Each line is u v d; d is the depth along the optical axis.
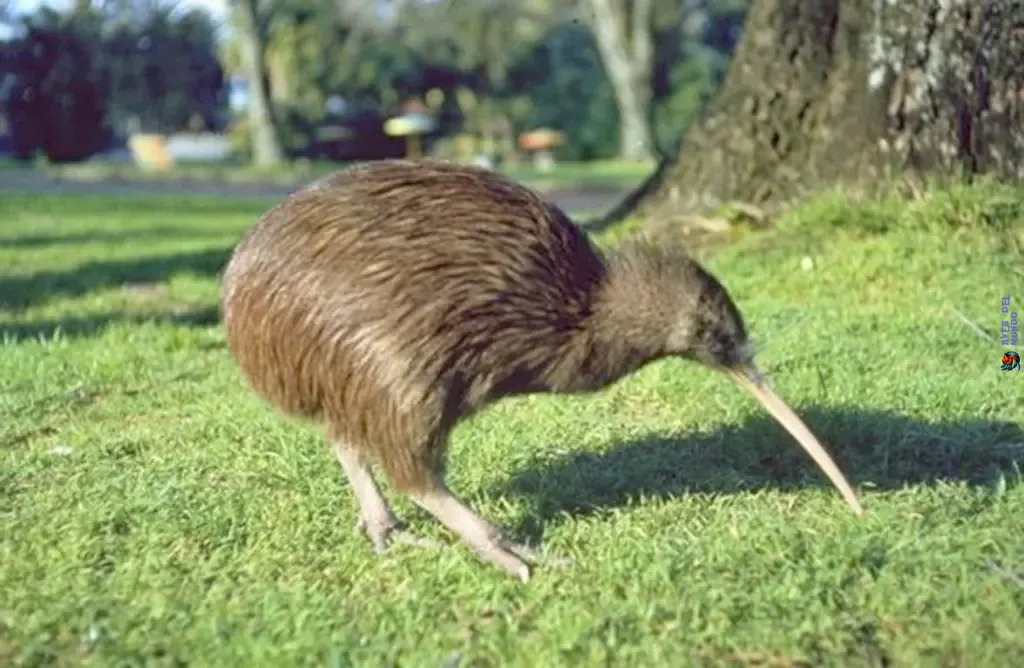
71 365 2.20
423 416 1.31
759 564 1.31
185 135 15.32
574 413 1.84
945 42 2.43
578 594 1.27
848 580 1.28
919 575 1.27
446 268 1.30
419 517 1.49
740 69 2.70
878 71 2.48
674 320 1.40
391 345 1.29
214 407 1.91
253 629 1.20
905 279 2.31
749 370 1.46
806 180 2.62
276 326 1.32
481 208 1.32
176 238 4.75
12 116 11.99
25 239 4.71
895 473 1.60
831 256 2.41
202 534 1.42
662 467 1.61
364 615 1.24
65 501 1.54
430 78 13.77
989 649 1.14
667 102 13.01
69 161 12.07
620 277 1.39
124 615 1.23
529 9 13.48
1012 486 1.52
